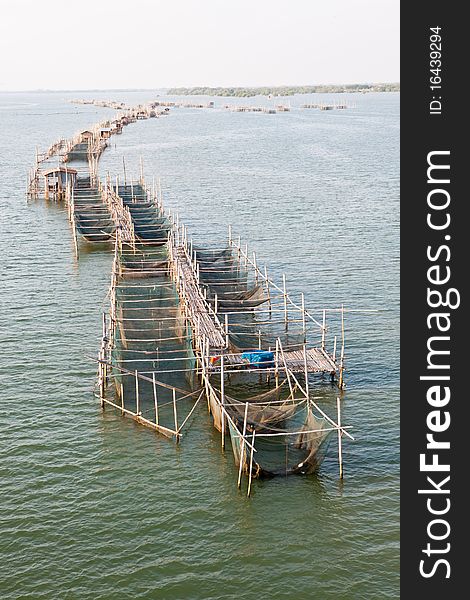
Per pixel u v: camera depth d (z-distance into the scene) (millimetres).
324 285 79125
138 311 64500
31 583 35156
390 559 36750
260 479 43156
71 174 128250
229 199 132250
